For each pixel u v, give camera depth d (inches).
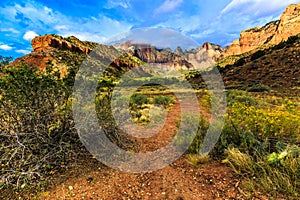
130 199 80.6
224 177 93.8
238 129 126.1
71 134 115.9
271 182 81.9
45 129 99.7
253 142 112.1
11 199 79.7
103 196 82.2
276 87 845.2
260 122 121.0
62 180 92.7
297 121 117.0
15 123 96.9
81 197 81.2
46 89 99.6
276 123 113.0
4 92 92.5
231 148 115.0
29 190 84.7
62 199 79.6
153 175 99.3
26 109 95.6
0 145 93.3
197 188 86.8
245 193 80.7
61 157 102.8
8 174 85.7
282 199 75.4
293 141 115.7
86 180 93.5
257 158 97.7
